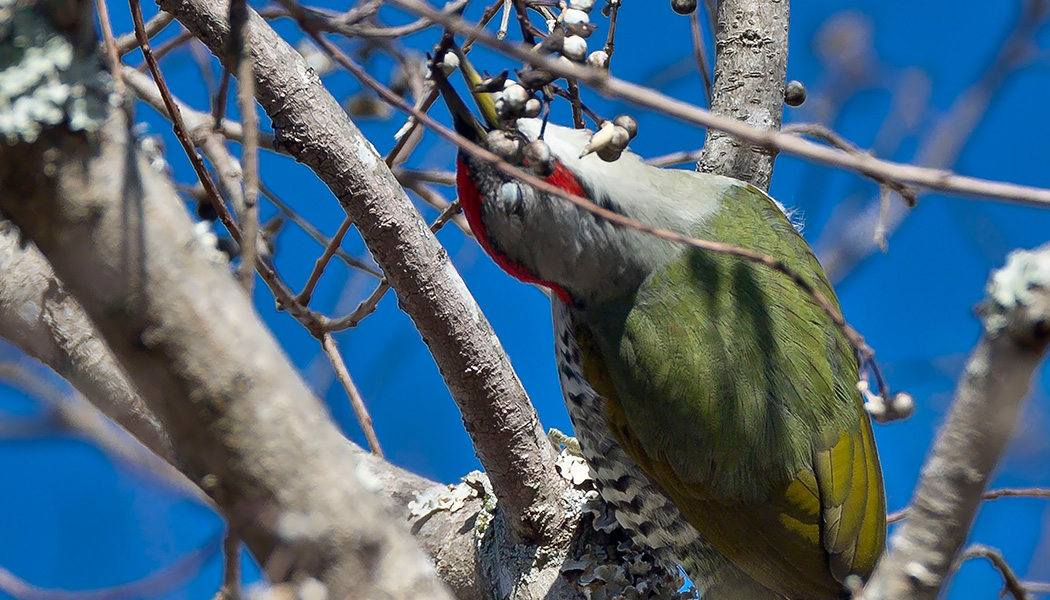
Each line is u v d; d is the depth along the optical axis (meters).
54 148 3.36
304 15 4.53
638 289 8.59
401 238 7.22
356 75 4.62
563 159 7.93
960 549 3.87
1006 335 3.53
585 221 8.08
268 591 3.45
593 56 5.91
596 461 9.11
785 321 8.52
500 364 7.65
